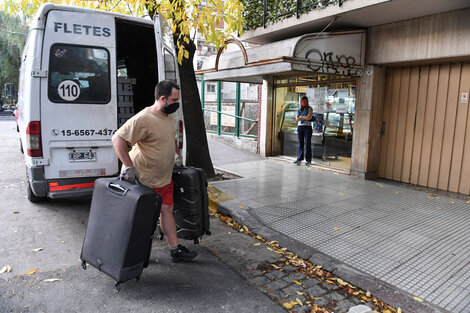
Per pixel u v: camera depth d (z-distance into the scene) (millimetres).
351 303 2914
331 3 6207
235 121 11258
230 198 5539
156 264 3453
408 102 6852
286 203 5422
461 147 6133
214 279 3213
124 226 2748
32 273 3188
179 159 3691
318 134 8477
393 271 3391
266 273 3367
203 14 5520
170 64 4832
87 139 4316
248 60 6965
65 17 4098
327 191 6180
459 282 3197
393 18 6215
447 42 5695
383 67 7062
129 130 2912
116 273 2791
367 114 7078
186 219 3643
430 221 4766
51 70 4074
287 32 7750
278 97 9578
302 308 2812
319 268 3469
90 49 4258
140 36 5879
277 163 8852
